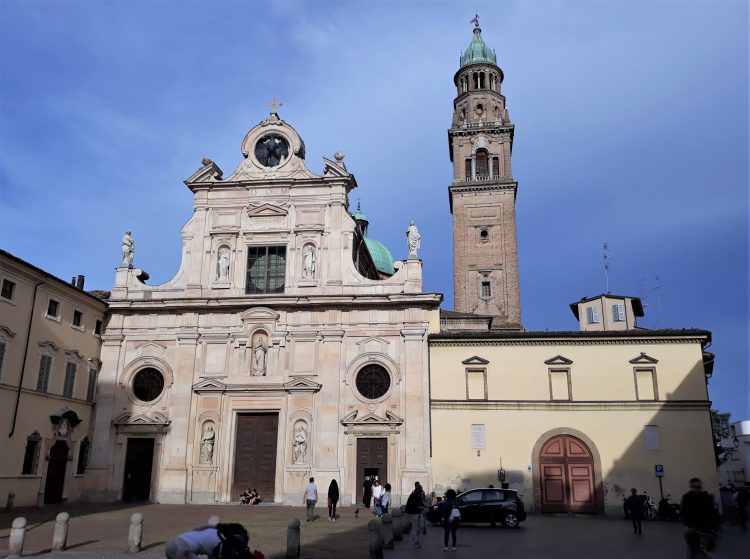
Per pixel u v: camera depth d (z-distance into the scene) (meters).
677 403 36.66
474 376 38.56
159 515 31.22
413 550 21.45
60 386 37.28
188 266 42.81
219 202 43.75
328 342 39.88
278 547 21.36
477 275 67.06
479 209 68.81
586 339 38.22
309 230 42.25
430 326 40.12
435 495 36.59
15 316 33.91
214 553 11.16
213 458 38.97
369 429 38.12
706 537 14.69
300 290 41.41
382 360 39.41
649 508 34.38
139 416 39.84
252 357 40.38
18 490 33.53
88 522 27.92
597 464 36.38
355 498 37.22
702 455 35.78
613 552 20.91
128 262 43.34
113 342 41.47
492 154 70.94
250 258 42.81
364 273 52.47
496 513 29.17
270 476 38.56
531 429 37.25
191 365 40.47
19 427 33.75
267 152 44.94
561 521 32.44
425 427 37.66
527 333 38.47
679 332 37.41
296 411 38.94
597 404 37.19
